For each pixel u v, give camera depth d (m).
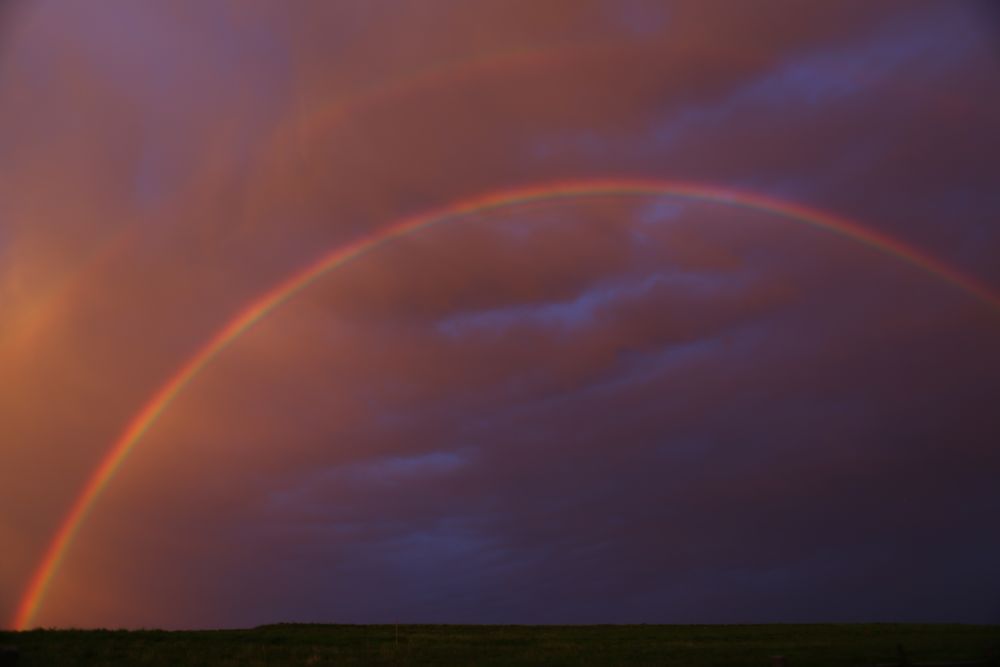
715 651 37.00
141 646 35.47
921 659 32.84
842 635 46.94
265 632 47.09
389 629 53.31
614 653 36.50
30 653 32.09
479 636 46.25
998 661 31.75
